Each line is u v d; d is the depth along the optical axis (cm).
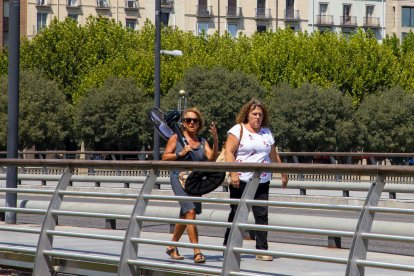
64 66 15700
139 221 1930
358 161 6769
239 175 2142
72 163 2105
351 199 4659
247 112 2188
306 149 15512
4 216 3750
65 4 19538
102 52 15925
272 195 5094
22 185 6550
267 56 15938
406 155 5284
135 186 6575
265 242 2116
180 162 1864
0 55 16175
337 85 15812
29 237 2648
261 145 2170
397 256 2316
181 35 16538
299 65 15862
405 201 4531
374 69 16175
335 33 16700
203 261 2050
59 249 2267
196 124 2211
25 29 19250
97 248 2295
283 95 15400
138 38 16275
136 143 15112
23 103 14525
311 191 5781
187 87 14938
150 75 15512
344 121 15488
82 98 15025
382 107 15775
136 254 1934
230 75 15012
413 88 16812
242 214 1752
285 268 1927
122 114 14838
